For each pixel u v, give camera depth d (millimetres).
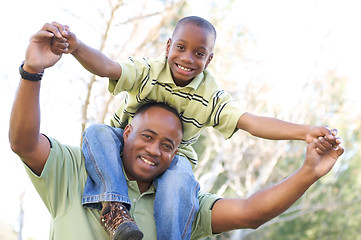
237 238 13000
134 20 9430
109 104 8898
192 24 4098
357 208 16719
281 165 14664
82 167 4043
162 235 3971
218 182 14203
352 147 16469
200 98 4223
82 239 3830
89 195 3879
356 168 16656
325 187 15633
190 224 4078
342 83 13977
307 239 17000
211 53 4262
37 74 3480
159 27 9648
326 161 3846
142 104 4273
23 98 3529
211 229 4344
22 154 3764
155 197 4055
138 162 4027
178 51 4090
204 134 13125
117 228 3656
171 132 4051
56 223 3889
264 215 4109
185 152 4539
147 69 4184
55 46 3484
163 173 4160
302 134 3840
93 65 3803
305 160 3854
